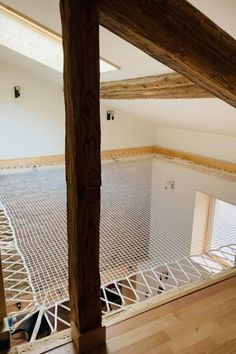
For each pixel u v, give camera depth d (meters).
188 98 2.05
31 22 1.73
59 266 2.13
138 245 2.74
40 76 3.47
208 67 1.07
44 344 1.23
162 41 0.96
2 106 3.54
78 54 0.87
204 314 1.42
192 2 0.99
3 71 3.43
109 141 4.37
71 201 1.07
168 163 4.05
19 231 2.61
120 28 0.92
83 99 0.92
